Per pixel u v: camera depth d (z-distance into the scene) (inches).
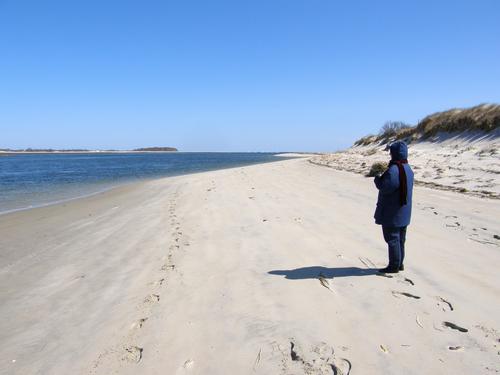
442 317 152.3
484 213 322.0
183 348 145.3
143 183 871.1
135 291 205.6
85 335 163.2
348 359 129.1
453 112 898.1
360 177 665.0
